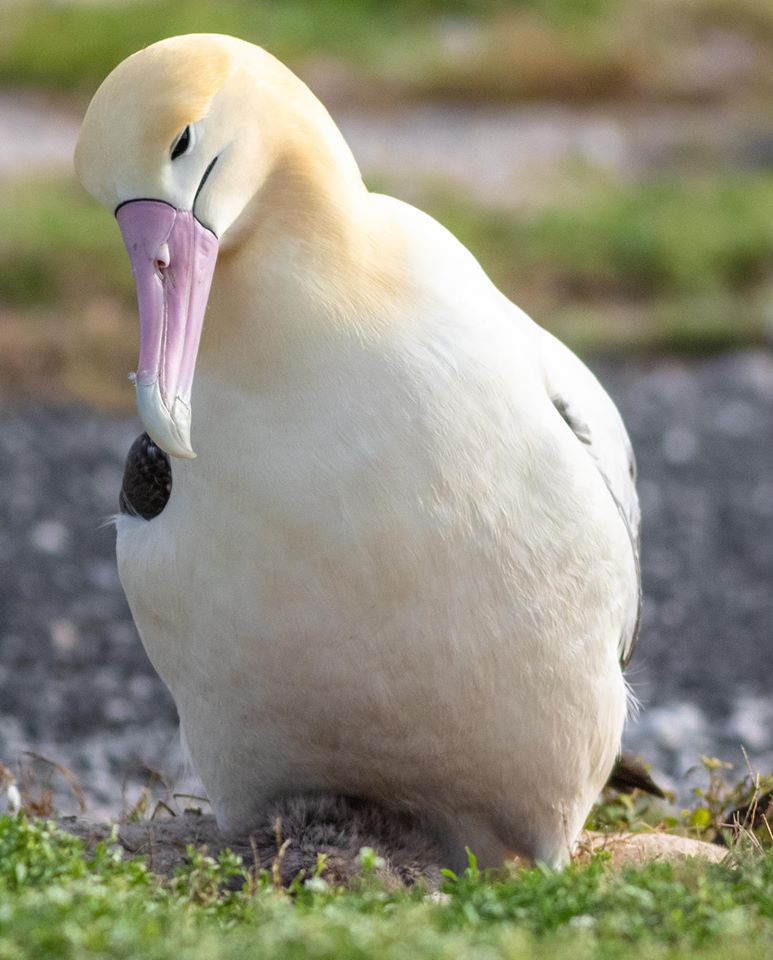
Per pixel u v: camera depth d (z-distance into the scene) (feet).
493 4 185.16
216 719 33.19
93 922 23.54
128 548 32.96
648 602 74.69
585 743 33.58
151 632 33.22
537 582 31.07
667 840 37.52
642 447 94.02
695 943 24.36
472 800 33.47
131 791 51.90
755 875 27.55
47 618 70.69
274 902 25.71
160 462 32.83
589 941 23.82
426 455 29.48
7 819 28.84
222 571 30.55
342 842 33.06
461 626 30.58
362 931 23.08
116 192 28.53
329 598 29.96
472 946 23.26
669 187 136.36
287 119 29.14
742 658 68.64
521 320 33.30
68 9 174.60
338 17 180.24
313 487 29.25
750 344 110.11
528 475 30.68
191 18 173.17
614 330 110.63
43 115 155.94
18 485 87.15
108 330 104.32
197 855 29.14
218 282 29.22
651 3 184.14
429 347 29.78
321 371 29.12
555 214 124.47
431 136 152.15
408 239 30.60
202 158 28.43
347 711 31.42
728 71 172.04
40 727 59.67
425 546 29.76
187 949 22.52
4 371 101.45
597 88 167.02
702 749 57.00
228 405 29.43
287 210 29.14
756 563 79.66
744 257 119.96
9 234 110.52
